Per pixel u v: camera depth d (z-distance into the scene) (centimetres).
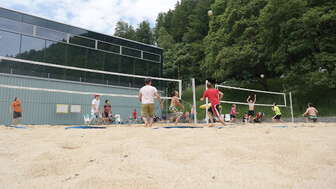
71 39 1598
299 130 490
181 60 3422
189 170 203
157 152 261
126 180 176
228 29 2452
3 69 1284
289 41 1734
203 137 357
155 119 1462
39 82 1395
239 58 2102
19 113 959
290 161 233
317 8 1636
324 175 194
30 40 1419
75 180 181
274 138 345
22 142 339
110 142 324
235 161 232
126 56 1861
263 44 2034
